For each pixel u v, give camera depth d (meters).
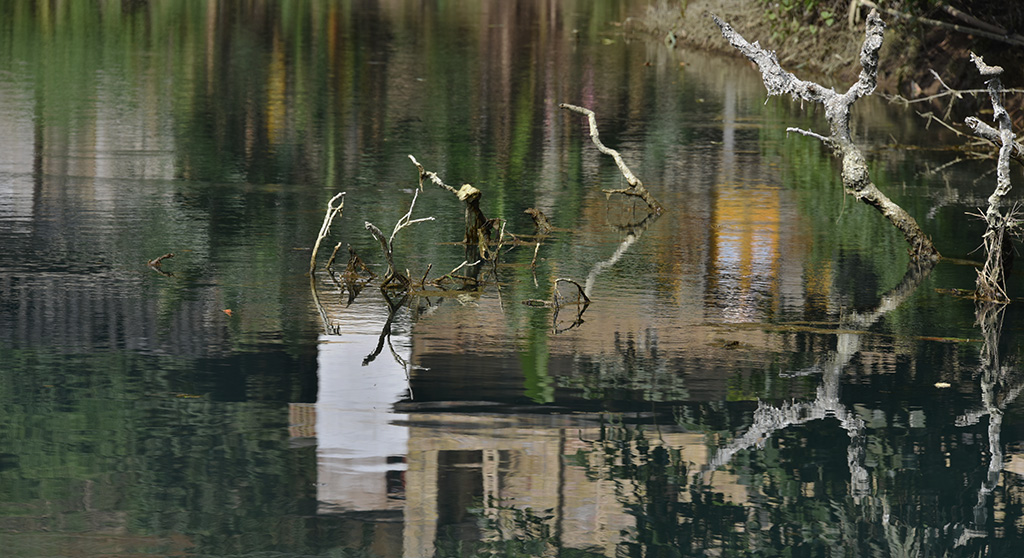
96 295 12.52
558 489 8.23
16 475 8.22
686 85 32.53
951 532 7.71
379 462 8.56
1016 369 10.83
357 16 49.97
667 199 18.47
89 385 9.92
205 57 34.94
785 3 36.56
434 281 13.51
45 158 19.86
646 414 9.59
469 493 8.13
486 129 24.39
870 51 14.63
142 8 51.19
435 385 10.11
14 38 38.47
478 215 15.03
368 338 11.38
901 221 15.05
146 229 15.42
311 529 7.57
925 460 8.84
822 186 19.81
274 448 8.78
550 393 9.98
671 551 7.37
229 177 18.86
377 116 25.47
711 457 8.83
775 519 7.89
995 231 13.69
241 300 12.53
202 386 9.95
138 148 21.00
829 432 9.31
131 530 7.50
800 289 13.55
